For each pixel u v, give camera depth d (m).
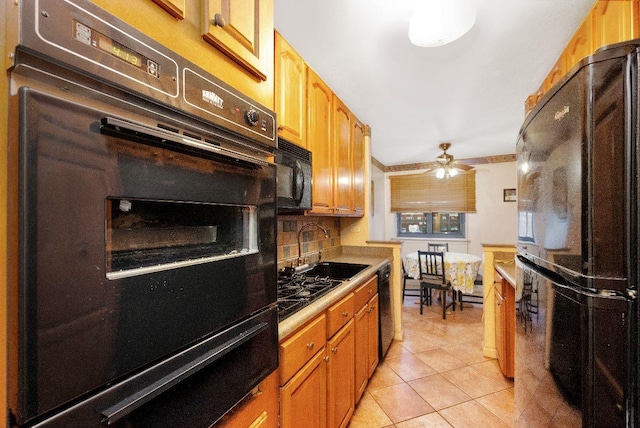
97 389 0.46
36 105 0.39
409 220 5.41
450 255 4.20
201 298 0.65
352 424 1.76
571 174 0.76
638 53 0.66
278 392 1.03
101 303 0.46
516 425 1.29
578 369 0.73
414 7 1.37
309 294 1.54
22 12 0.39
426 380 2.24
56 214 0.40
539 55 1.80
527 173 1.17
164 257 0.65
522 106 2.63
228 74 0.81
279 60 1.45
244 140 0.85
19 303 0.38
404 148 4.23
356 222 3.09
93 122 0.45
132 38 0.53
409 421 1.79
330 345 1.45
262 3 0.95
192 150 0.60
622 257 0.66
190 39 0.69
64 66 0.43
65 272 0.41
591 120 0.70
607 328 0.68
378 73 2.03
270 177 0.93
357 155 2.78
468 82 2.17
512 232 4.68
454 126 3.21
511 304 2.19
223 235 0.83
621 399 0.66
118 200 0.53
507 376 2.20
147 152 0.53
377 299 2.36
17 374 0.38
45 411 0.39
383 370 2.39
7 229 0.39
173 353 0.59
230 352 0.75
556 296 0.85
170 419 0.58
